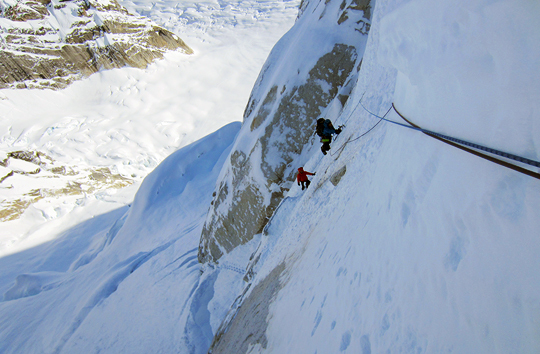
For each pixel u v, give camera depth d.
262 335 4.36
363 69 8.03
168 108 84.31
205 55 101.88
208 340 11.27
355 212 3.46
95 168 69.38
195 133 76.81
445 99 2.05
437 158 1.99
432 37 2.06
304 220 6.35
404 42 2.53
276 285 5.35
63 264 48.91
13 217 59.66
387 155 3.20
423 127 2.44
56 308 25.02
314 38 11.05
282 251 6.78
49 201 62.59
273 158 11.09
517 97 1.30
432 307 1.49
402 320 1.67
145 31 100.56
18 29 91.88
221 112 81.12
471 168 1.57
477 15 1.52
